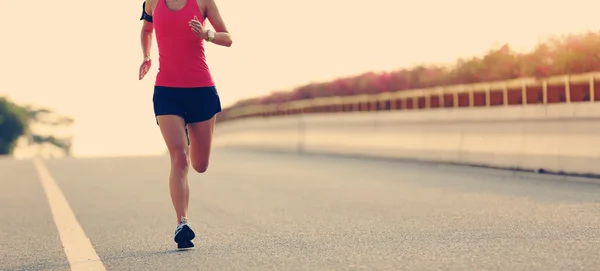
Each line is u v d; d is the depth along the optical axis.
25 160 37.59
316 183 20.70
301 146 39.84
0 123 154.00
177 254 10.05
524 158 21.78
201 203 16.33
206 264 9.22
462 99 28.80
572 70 22.41
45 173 27.19
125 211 15.30
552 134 20.69
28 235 12.27
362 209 14.59
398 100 34.84
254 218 13.64
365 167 26.77
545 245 9.80
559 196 15.80
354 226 12.24
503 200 15.38
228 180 22.27
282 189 19.19
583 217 12.47
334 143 35.69
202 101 10.75
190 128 11.00
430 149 27.08
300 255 9.62
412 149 28.36
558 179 19.97
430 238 10.70
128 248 10.73
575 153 19.78
